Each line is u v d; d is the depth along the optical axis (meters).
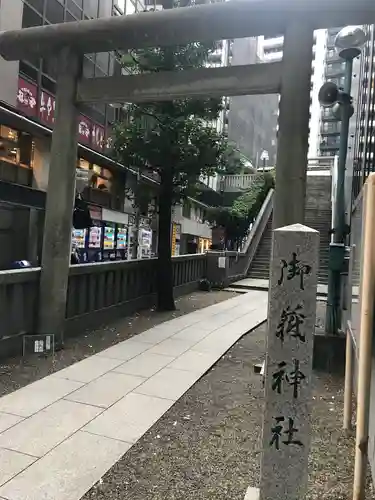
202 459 3.46
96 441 3.66
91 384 5.04
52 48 6.74
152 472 3.23
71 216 6.83
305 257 2.56
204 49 9.05
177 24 5.99
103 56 17.06
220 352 6.71
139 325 8.46
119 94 6.57
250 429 4.05
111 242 19.02
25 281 6.22
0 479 3.03
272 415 2.58
